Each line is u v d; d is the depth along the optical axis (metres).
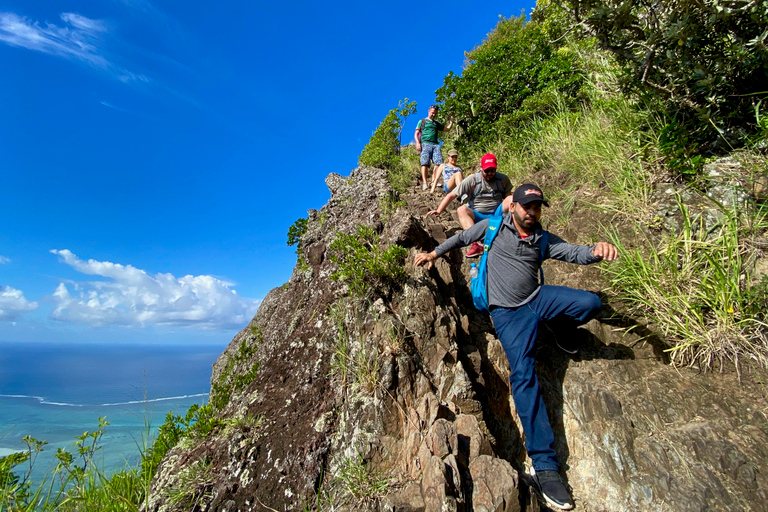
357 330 2.97
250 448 2.79
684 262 3.02
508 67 7.71
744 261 2.87
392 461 2.23
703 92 3.43
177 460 3.16
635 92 3.93
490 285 2.73
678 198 3.32
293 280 4.93
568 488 2.35
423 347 2.73
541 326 3.13
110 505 3.26
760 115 3.37
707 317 2.81
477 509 1.91
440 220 5.04
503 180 4.19
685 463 2.16
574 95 6.55
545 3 7.38
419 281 3.02
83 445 3.86
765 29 2.89
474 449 2.17
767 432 2.21
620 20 3.24
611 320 3.13
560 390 2.77
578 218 4.10
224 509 2.52
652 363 2.76
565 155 4.97
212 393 4.63
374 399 2.44
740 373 2.50
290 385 3.22
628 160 4.02
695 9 3.04
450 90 8.60
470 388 2.50
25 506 3.19
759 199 3.09
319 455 2.49
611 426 2.40
